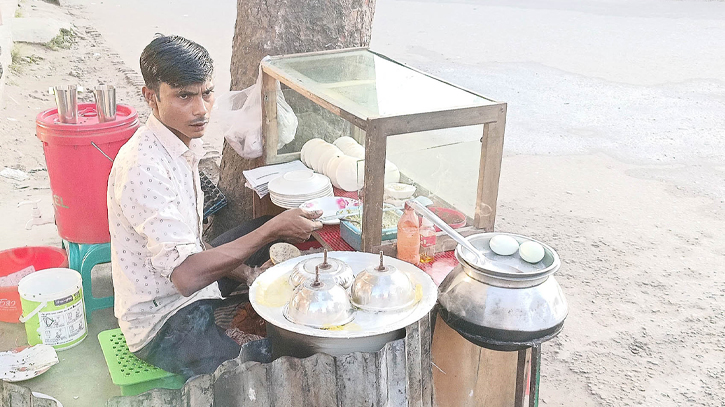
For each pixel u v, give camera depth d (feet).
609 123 23.32
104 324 10.55
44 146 10.16
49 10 36.24
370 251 8.32
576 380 10.48
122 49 30.78
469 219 8.95
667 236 15.53
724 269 14.07
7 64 25.07
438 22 39.81
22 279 9.78
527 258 7.36
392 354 6.50
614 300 12.78
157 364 7.97
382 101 8.47
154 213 7.23
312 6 12.32
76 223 10.44
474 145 8.59
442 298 7.24
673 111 24.67
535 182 18.54
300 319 6.50
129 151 7.47
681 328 11.93
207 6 42.93
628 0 47.98
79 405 8.71
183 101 7.33
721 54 32.86
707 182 18.67
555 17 41.88
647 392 10.23
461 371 7.54
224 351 8.09
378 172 7.93
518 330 6.77
